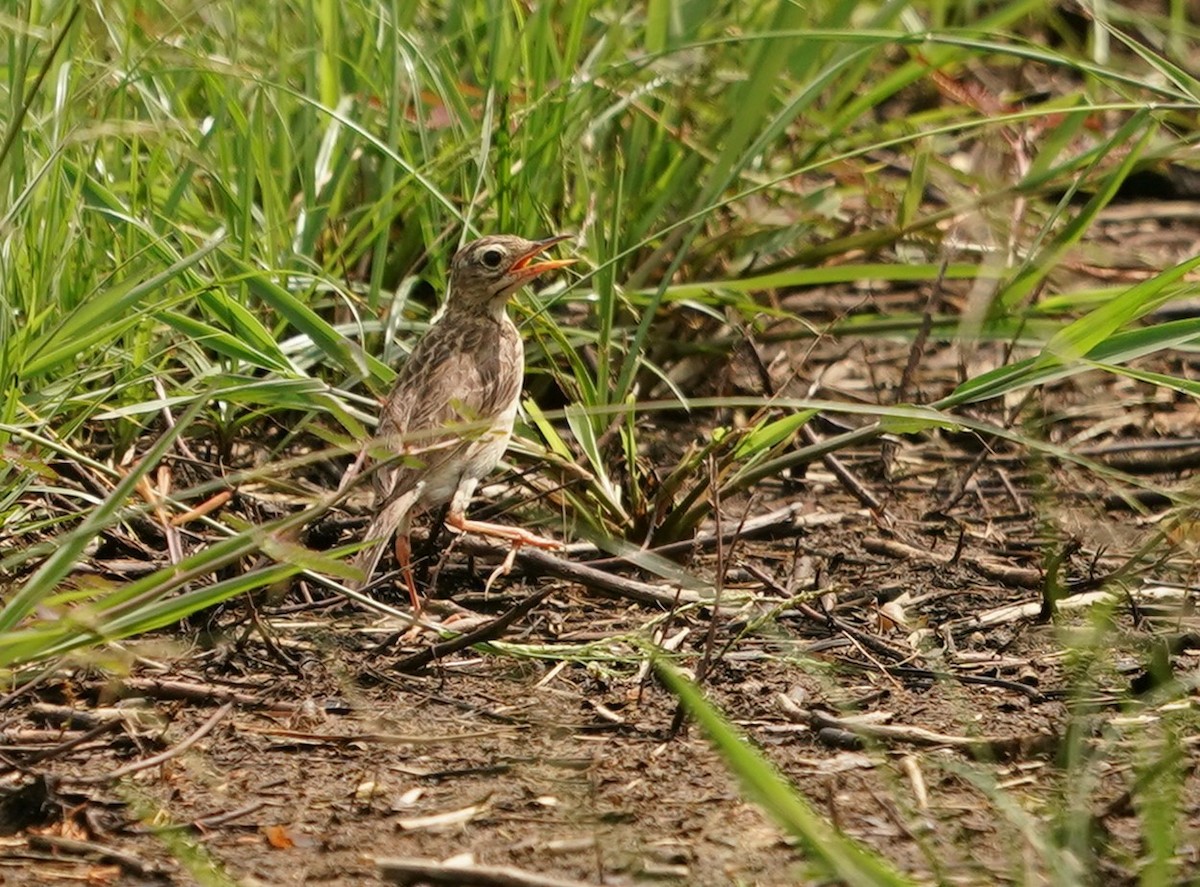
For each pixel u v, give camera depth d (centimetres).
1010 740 889
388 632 1037
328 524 1145
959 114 1611
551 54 1380
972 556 1173
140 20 1315
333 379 1259
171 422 1155
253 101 1288
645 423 1346
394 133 1270
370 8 1355
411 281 1255
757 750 889
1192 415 1409
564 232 1286
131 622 802
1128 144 1546
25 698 923
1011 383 1073
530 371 1239
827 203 1448
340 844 790
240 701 938
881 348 1492
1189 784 854
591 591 1101
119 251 1178
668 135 1428
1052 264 1284
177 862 771
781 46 1348
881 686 977
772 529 1196
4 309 1037
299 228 1268
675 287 1316
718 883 761
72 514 1003
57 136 1117
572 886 735
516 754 884
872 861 698
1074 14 1953
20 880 757
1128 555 1162
